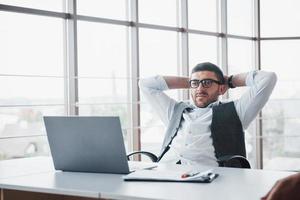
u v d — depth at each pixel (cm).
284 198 129
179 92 517
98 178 209
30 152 388
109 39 445
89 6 425
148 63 484
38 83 390
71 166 229
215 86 324
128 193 175
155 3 491
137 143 468
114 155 217
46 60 395
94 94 431
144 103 473
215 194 171
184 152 310
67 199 227
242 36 588
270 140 591
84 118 217
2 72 367
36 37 387
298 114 584
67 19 406
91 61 429
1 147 370
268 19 593
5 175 220
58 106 404
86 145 221
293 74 586
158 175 207
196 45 539
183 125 321
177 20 519
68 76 407
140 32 474
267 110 588
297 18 585
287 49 588
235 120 309
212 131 306
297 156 584
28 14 377
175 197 166
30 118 386
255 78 317
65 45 407
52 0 395
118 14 455
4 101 371
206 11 554
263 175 215
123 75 459
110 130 213
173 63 513
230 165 286
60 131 225
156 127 482
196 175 203
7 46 369
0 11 362
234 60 583
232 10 582
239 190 178
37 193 220
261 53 595
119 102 455
